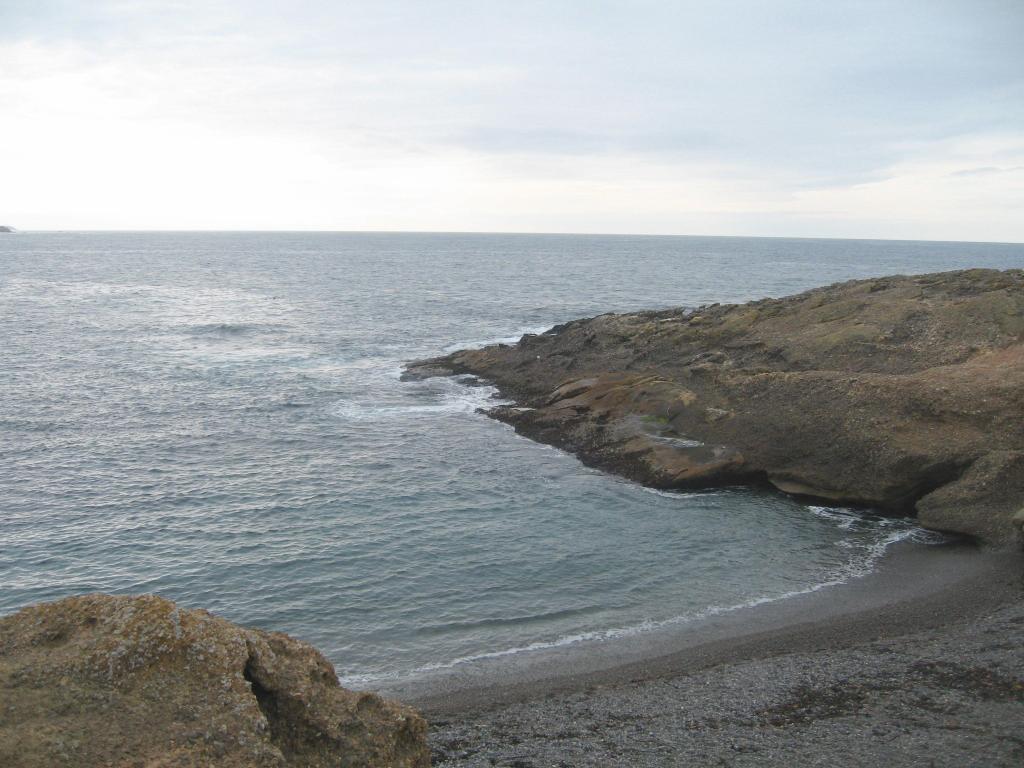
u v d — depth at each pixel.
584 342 53.12
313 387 52.19
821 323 45.81
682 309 60.75
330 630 21.47
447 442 39.72
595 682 18.25
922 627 20.34
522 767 13.70
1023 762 12.77
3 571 24.92
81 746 9.35
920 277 53.88
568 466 36.00
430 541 27.48
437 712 16.95
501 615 22.28
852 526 29.03
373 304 103.19
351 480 33.88
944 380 31.88
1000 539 25.73
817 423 32.66
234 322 83.69
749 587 23.94
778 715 15.44
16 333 72.06
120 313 90.25
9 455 36.50
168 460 36.41
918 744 13.68
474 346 69.75
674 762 13.62
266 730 10.05
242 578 24.56
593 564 25.70
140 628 10.81
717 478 33.12
